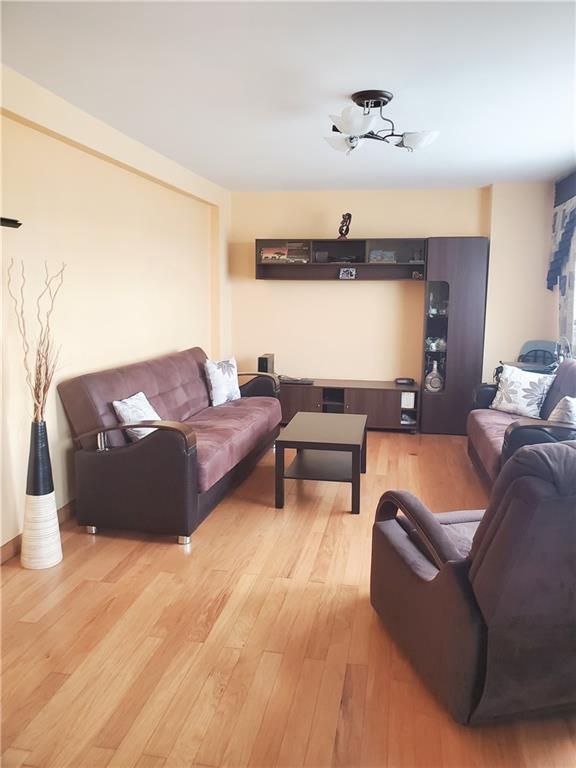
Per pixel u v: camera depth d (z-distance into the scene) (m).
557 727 1.90
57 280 3.39
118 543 3.25
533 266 5.64
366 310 6.22
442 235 5.96
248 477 4.41
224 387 4.98
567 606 1.69
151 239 4.64
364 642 2.33
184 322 5.39
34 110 2.97
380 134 3.93
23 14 2.22
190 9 2.18
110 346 4.04
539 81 2.90
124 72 2.81
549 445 1.59
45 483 2.92
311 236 6.18
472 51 2.54
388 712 1.94
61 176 3.40
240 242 6.32
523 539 1.54
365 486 4.24
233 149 4.35
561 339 5.05
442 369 5.91
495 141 4.06
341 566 2.99
